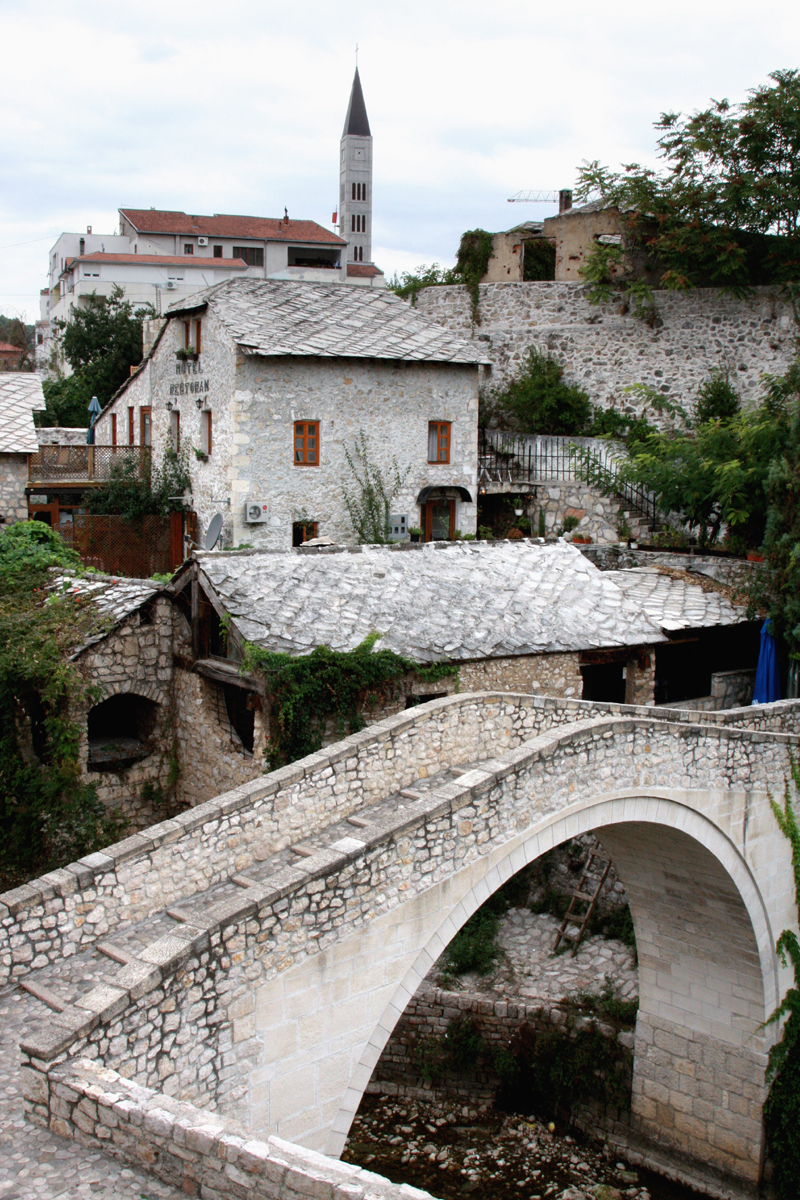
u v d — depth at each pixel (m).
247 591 13.96
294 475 22.05
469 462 24.31
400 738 10.88
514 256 31.23
